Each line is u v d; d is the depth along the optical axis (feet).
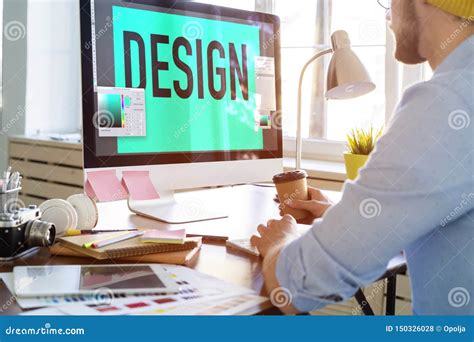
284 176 4.04
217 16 4.32
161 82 4.01
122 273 2.77
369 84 4.64
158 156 4.00
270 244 3.12
